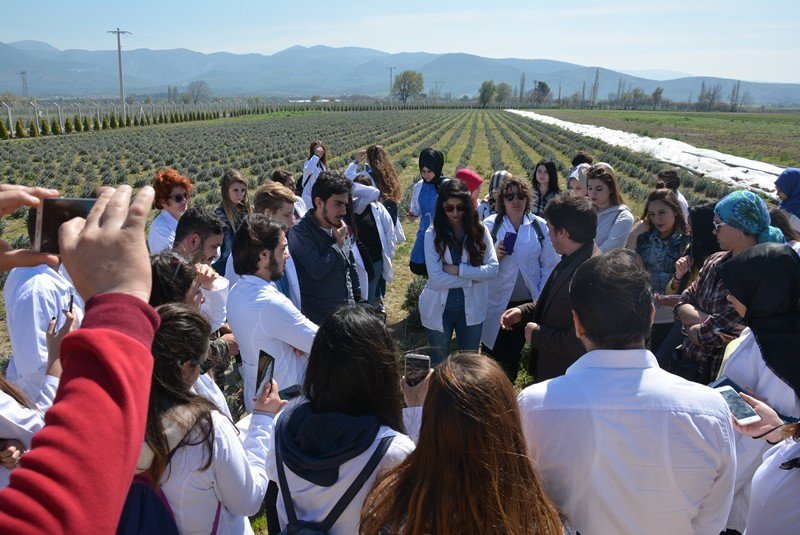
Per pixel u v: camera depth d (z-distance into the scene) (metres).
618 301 2.03
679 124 84.31
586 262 2.20
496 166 28.44
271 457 2.31
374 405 2.18
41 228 1.29
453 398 1.76
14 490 0.62
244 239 3.53
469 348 5.54
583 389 2.05
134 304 0.79
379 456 2.04
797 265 2.71
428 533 1.76
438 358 5.52
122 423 0.69
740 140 56.38
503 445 1.77
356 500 2.05
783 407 2.84
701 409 1.98
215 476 2.19
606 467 1.99
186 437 2.06
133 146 36.25
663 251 5.67
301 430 2.09
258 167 26.53
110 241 0.81
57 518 0.61
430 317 5.46
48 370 2.68
